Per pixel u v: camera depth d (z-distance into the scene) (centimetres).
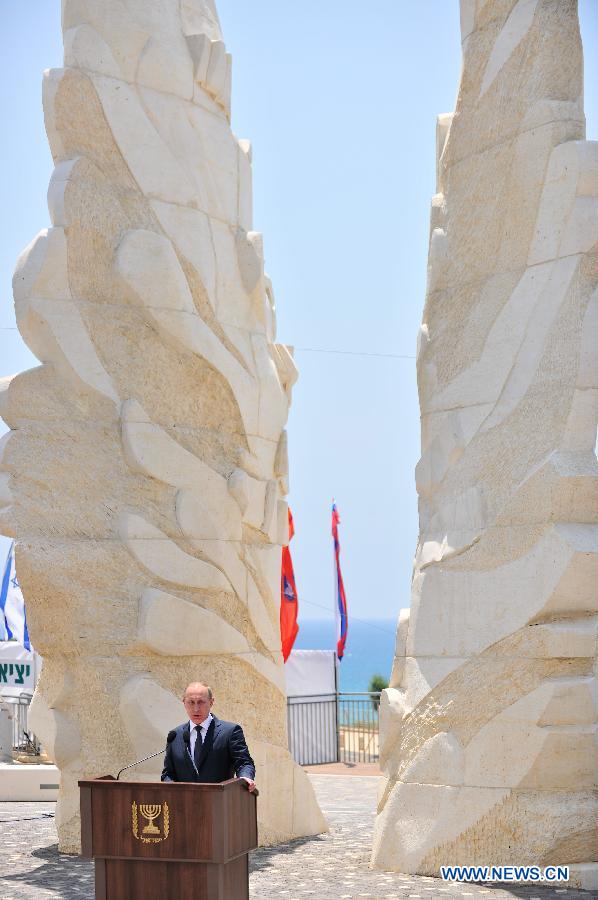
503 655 959
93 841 727
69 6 1163
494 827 943
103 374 1120
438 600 1012
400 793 1005
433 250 1075
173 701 1103
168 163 1162
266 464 1229
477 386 1019
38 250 1119
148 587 1110
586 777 937
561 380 951
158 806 718
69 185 1123
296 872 1010
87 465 1115
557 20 996
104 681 1104
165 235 1150
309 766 1980
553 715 929
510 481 977
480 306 1027
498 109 1026
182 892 716
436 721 991
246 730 1169
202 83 1202
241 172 1244
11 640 2064
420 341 1078
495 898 880
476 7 1052
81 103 1138
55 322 1113
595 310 946
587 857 925
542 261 980
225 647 1147
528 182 995
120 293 1134
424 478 1056
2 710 1923
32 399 1116
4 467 1111
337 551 2091
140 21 1161
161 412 1139
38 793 1580
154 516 1123
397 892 910
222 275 1193
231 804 724
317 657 2067
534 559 946
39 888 966
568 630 933
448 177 1072
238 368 1189
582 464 942
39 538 1098
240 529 1180
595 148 963
